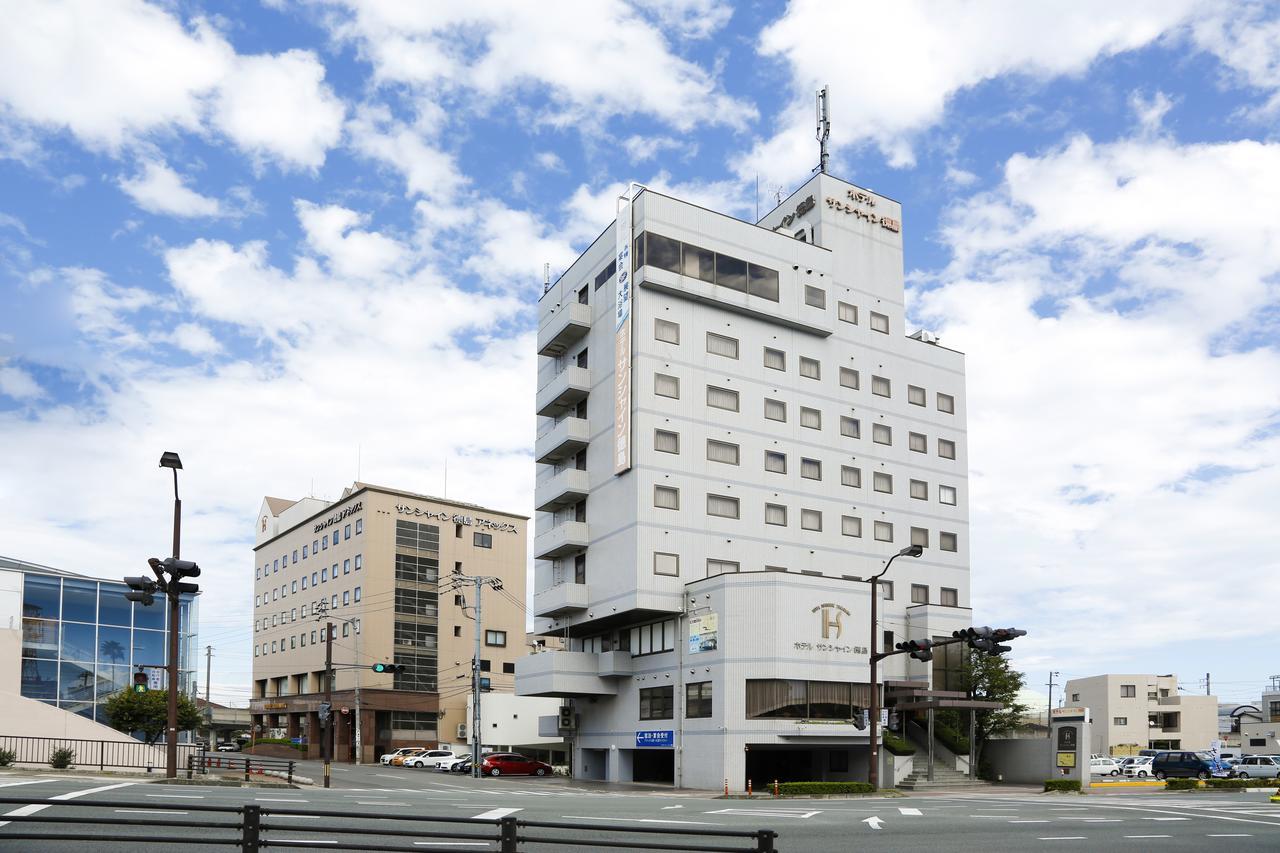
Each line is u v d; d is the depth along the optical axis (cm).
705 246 6100
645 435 5753
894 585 6475
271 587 11738
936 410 6981
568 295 6894
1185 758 6350
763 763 5672
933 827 2289
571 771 6569
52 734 4416
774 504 6119
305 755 9788
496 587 8181
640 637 5984
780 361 6347
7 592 7169
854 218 6906
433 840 1875
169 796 2561
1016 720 6300
